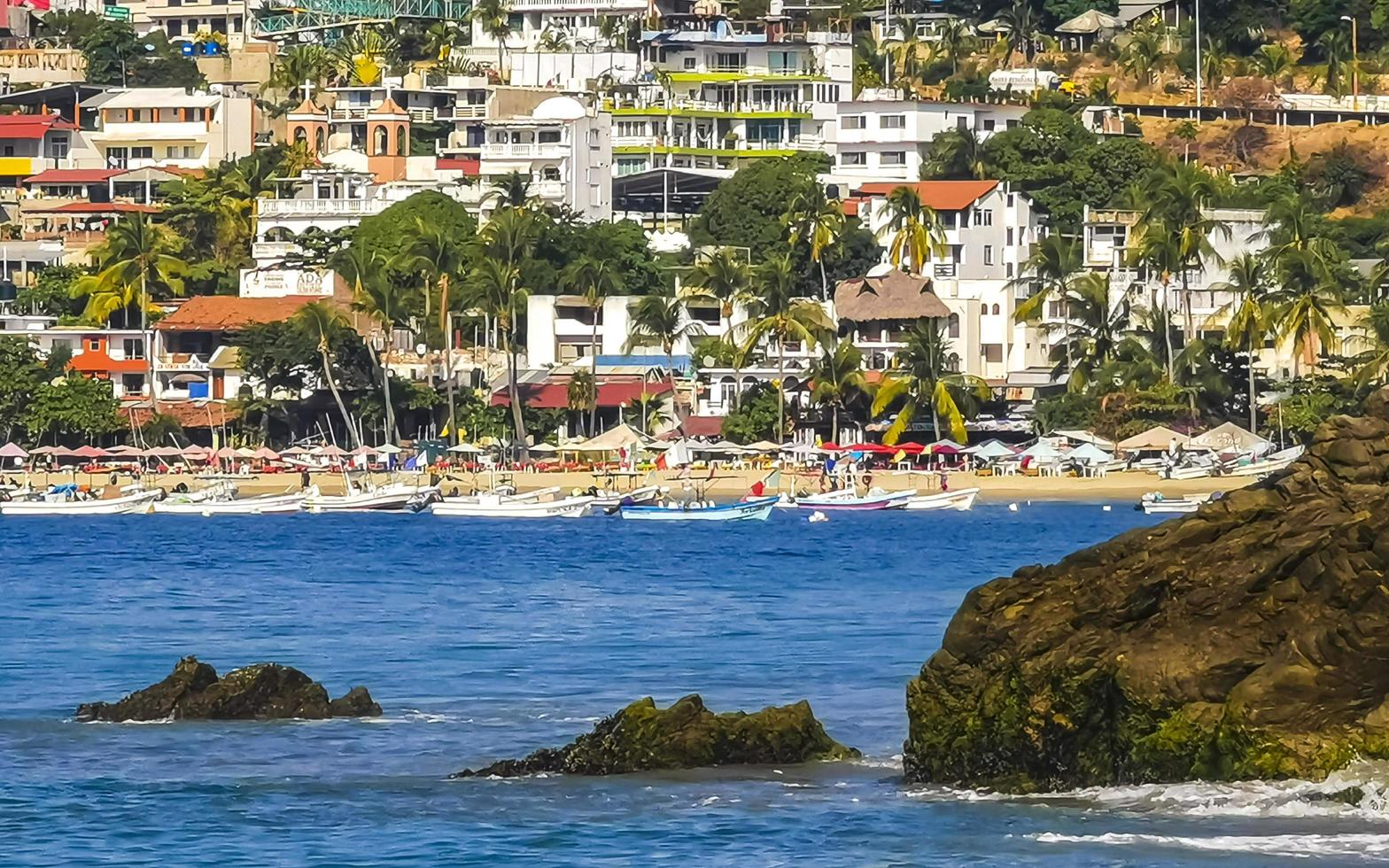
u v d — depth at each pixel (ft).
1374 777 505.66
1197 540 534.78
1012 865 492.54
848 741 640.99
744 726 598.75
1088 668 533.14
